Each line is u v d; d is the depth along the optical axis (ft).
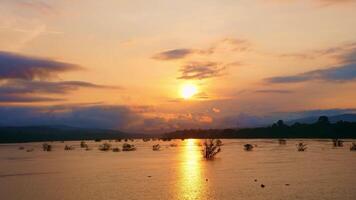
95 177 124.47
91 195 90.12
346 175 118.01
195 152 285.84
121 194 90.48
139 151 306.35
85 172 140.67
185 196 86.79
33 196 91.04
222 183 105.19
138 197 86.43
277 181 106.73
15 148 416.05
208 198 84.02
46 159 216.74
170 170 142.61
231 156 219.00
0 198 89.51
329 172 126.72
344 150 264.52
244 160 186.29
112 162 186.29
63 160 205.57
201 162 178.50
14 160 212.43
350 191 88.69
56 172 143.02
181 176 123.03
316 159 183.11
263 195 85.61
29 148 414.62
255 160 184.44
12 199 88.02
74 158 221.25
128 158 215.51
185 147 403.54
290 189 92.63
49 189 100.78
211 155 210.38
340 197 81.76
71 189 99.71
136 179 117.19
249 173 127.75
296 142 471.62
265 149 299.38
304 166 148.36
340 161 169.27
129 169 148.77
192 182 108.27
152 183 107.65
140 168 152.05
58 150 341.41
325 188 93.25
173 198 84.79
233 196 85.35
